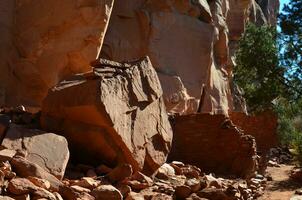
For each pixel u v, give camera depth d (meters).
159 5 16.62
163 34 16.39
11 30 12.26
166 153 5.59
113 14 15.73
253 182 7.22
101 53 15.16
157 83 5.54
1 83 11.55
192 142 8.12
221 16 20.27
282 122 18.27
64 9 12.42
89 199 3.74
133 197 4.11
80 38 12.46
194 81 16.98
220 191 5.10
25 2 12.57
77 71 12.62
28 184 3.38
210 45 17.66
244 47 16.95
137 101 5.16
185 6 17.12
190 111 16.77
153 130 5.40
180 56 16.72
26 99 12.07
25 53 12.30
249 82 18.05
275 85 16.33
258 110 17.16
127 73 5.11
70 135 4.89
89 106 4.58
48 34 12.38
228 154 7.93
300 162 11.30
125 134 4.92
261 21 28.44
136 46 15.95
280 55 16.33
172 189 4.82
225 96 19.70
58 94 4.94
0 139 4.30
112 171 4.62
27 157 4.03
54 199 3.39
